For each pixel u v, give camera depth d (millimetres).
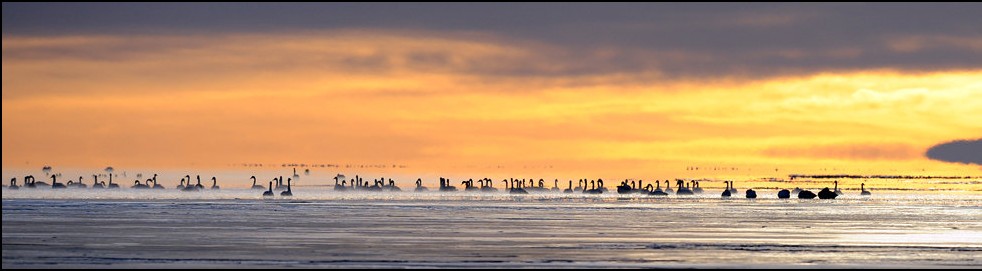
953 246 68125
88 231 78312
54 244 64812
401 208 147000
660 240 72375
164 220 97500
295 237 73188
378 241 69688
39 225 86625
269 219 101938
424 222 97312
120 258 55812
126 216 106562
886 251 63625
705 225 94625
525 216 114750
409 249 63000
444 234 77750
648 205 178500
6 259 54688
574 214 123875
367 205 166125
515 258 57594
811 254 61125
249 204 168000
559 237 74938
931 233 83312
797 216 120625
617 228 88062
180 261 54312
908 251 63688
